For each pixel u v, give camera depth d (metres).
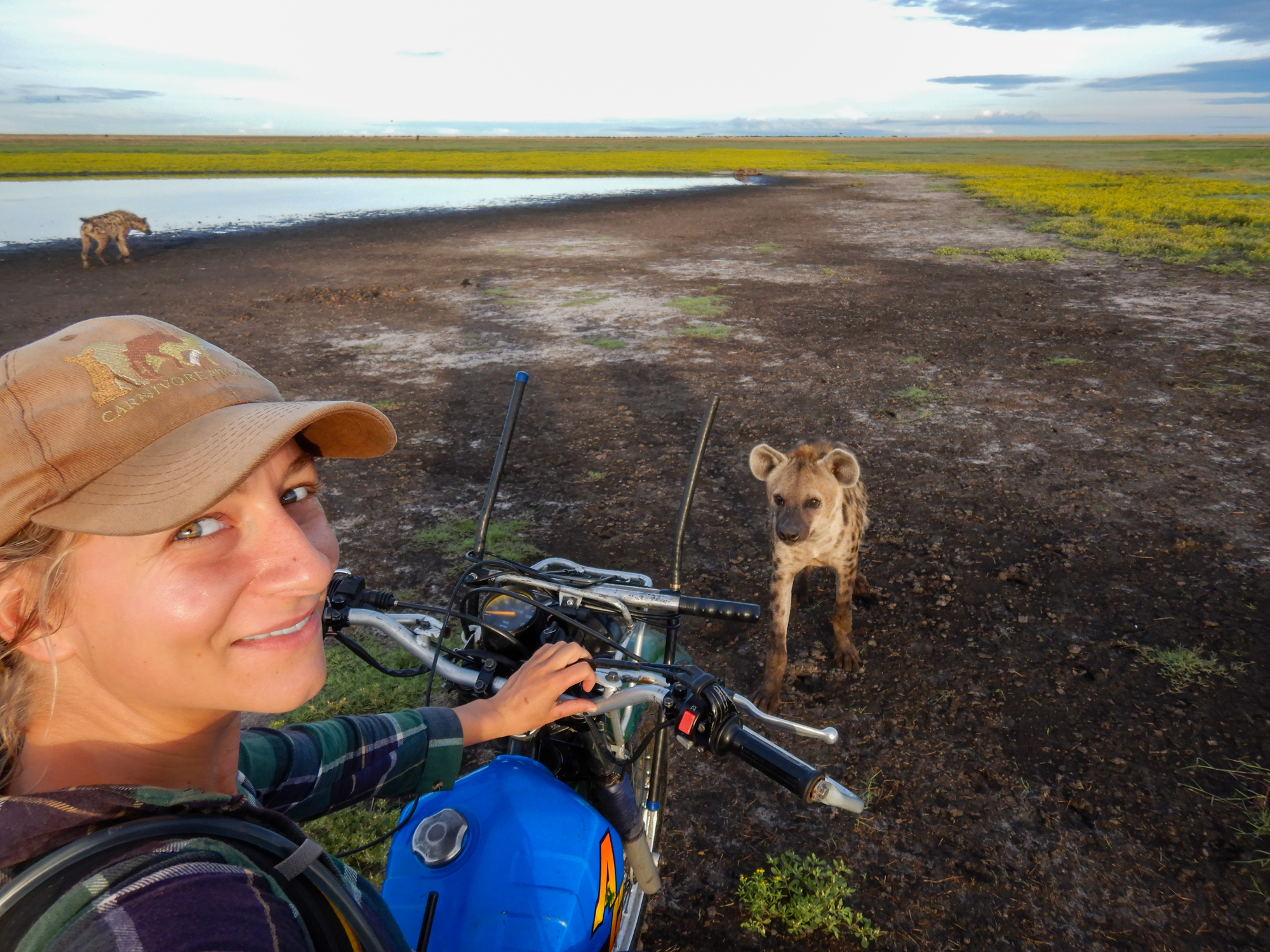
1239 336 10.45
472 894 1.44
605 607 1.92
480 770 1.68
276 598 0.76
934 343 10.66
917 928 2.77
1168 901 2.82
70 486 0.66
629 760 1.89
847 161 72.75
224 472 0.68
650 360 10.25
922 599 4.78
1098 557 5.14
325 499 6.32
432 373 9.88
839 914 2.79
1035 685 3.98
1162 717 3.71
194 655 0.72
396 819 3.17
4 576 0.66
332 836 3.08
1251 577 4.83
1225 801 3.22
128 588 0.69
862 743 3.66
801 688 4.08
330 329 12.23
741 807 3.33
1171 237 19.39
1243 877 2.89
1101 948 2.67
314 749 1.21
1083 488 6.15
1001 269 16.14
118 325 0.75
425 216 27.72
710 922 2.82
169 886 0.60
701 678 1.48
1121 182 39.34
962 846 3.09
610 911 1.61
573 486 6.51
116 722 0.75
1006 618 4.54
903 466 6.70
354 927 0.78
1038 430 7.43
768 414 8.13
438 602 4.80
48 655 0.70
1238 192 33.12
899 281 15.10
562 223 25.42
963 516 5.78
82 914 0.58
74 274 17.41
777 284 15.12
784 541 3.81
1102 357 9.70
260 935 0.60
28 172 49.59
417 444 7.49
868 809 3.29
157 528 0.66
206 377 0.76
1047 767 3.45
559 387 9.23
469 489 6.48
